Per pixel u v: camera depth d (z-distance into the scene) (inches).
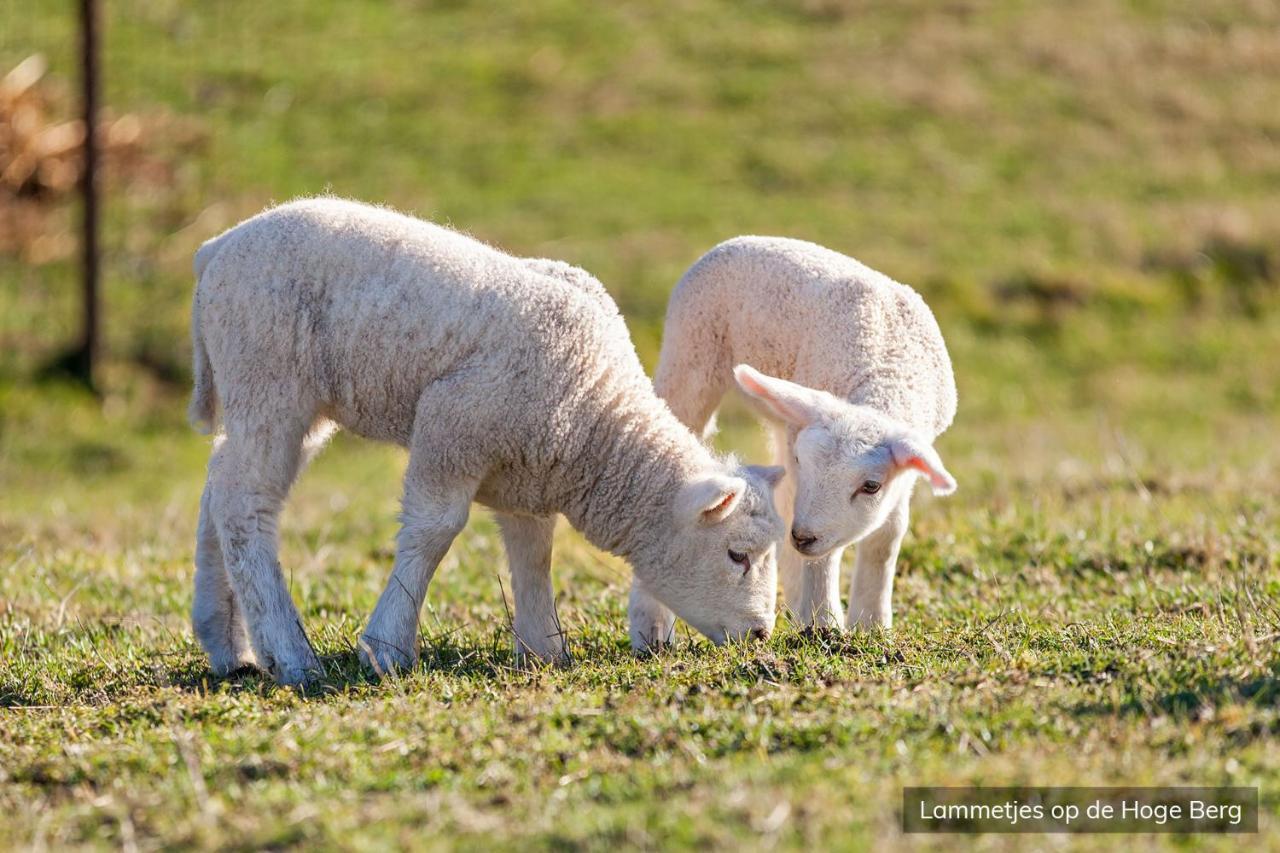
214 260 569.6
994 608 632.4
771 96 2082.9
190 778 415.2
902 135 2007.9
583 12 2309.3
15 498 1225.4
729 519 555.2
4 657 601.0
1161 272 1737.2
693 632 631.8
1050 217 1831.9
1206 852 352.2
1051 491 930.1
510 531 597.6
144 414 1416.1
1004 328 1621.6
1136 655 490.3
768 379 573.3
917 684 477.4
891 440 556.7
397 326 547.8
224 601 586.6
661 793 393.7
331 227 559.2
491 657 575.8
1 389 1398.9
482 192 1808.6
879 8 2347.4
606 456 562.9
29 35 1977.1
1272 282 1736.0
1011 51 2226.9
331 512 1042.1
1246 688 451.5
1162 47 2262.6
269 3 2223.2
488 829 372.5
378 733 452.8
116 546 891.4
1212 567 689.0
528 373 544.7
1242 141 2049.7
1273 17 2364.7
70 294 1557.6
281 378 558.6
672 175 1883.6
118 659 587.5
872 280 622.5
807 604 603.5
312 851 366.9
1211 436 1371.8
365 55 2121.1
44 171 1715.1
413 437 552.1
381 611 553.9
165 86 1945.1
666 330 677.3
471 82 2076.8
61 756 448.5
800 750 424.2
